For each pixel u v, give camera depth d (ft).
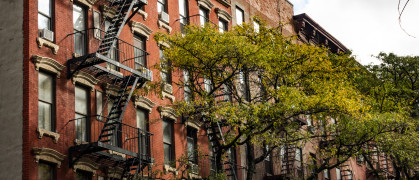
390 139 94.12
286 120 86.43
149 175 79.71
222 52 77.41
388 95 116.67
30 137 64.85
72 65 72.74
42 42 69.31
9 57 68.80
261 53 79.20
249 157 82.99
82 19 77.20
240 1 118.62
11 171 64.80
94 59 72.08
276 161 110.63
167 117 88.28
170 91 89.97
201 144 94.17
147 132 77.00
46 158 65.87
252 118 78.02
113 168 75.46
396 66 126.41
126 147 78.48
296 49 86.74
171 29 94.53
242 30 87.97
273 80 89.15
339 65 94.48
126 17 78.84
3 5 71.41
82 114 73.51
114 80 78.84
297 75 86.22
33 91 66.80
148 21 89.35
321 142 123.75
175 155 87.97
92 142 68.23
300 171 118.42
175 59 80.28
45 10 71.87
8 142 65.87
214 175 80.59
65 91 71.05
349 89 89.51
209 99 79.20
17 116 66.08
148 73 82.43
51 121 68.74
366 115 87.92
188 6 101.35
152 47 88.99
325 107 82.23
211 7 107.96
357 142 93.25
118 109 77.30
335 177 137.08
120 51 79.61
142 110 84.28
